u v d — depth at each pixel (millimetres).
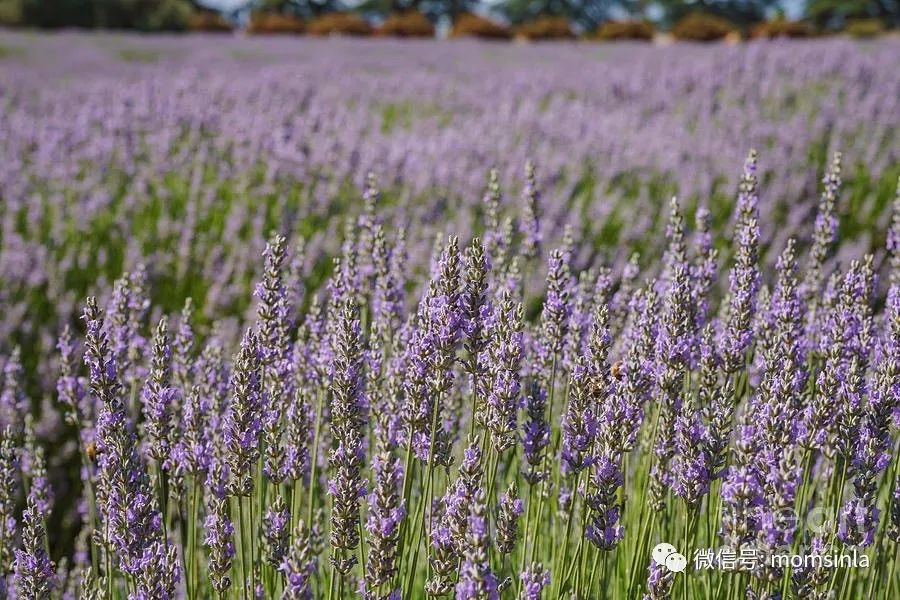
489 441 2596
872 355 2875
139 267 3531
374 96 12156
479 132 8414
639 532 2668
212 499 2611
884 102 10023
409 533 2723
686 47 25109
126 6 38844
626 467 2939
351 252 3201
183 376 3250
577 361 2451
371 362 2762
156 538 2494
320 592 2895
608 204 6906
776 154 8039
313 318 3250
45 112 9867
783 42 15695
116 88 10414
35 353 5262
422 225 6766
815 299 3473
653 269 5895
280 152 7293
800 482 2605
